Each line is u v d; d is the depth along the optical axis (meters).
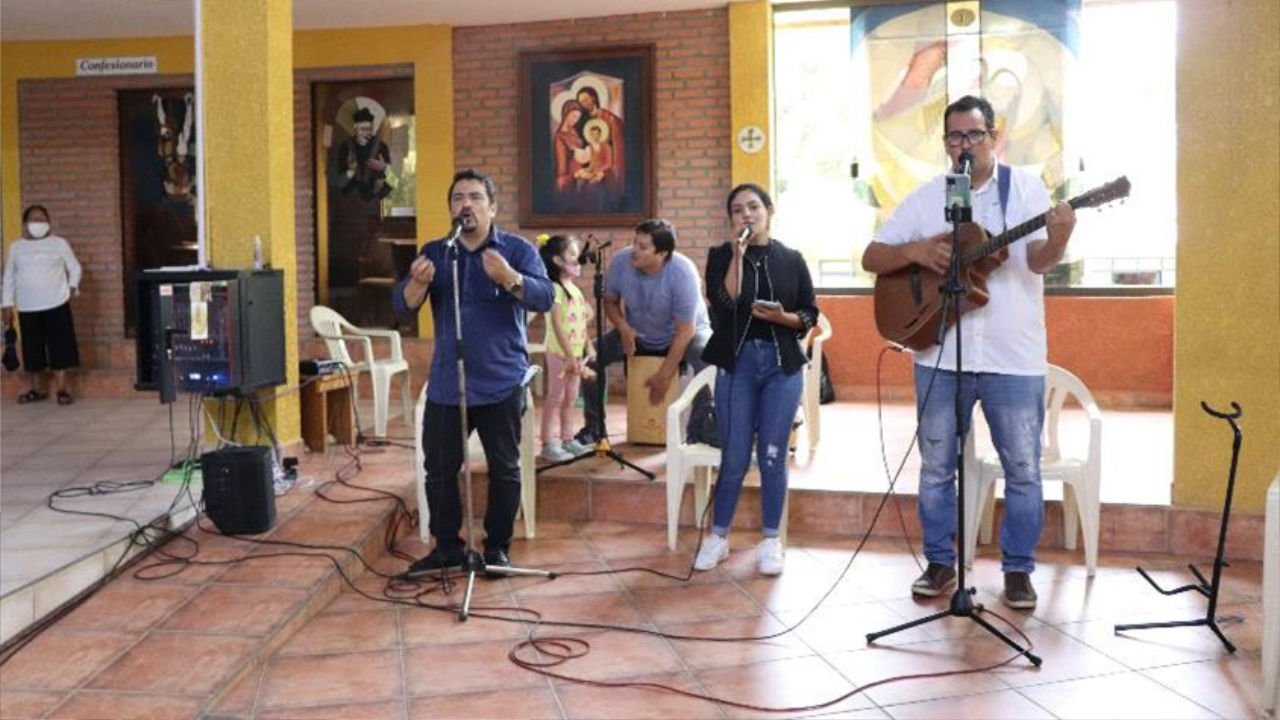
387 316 9.57
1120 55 8.32
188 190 9.78
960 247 4.08
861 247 8.85
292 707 3.58
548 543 5.35
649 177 9.05
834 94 8.79
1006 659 3.87
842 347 8.78
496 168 9.33
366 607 4.50
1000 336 4.24
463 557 4.86
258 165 6.00
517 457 4.86
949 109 4.18
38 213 8.98
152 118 9.77
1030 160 8.45
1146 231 8.38
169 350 5.49
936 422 4.39
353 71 9.35
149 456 6.55
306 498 5.57
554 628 4.25
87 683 3.68
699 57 8.94
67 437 7.25
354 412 6.78
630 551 5.21
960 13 8.48
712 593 4.62
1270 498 3.43
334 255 9.62
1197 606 4.36
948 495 4.45
